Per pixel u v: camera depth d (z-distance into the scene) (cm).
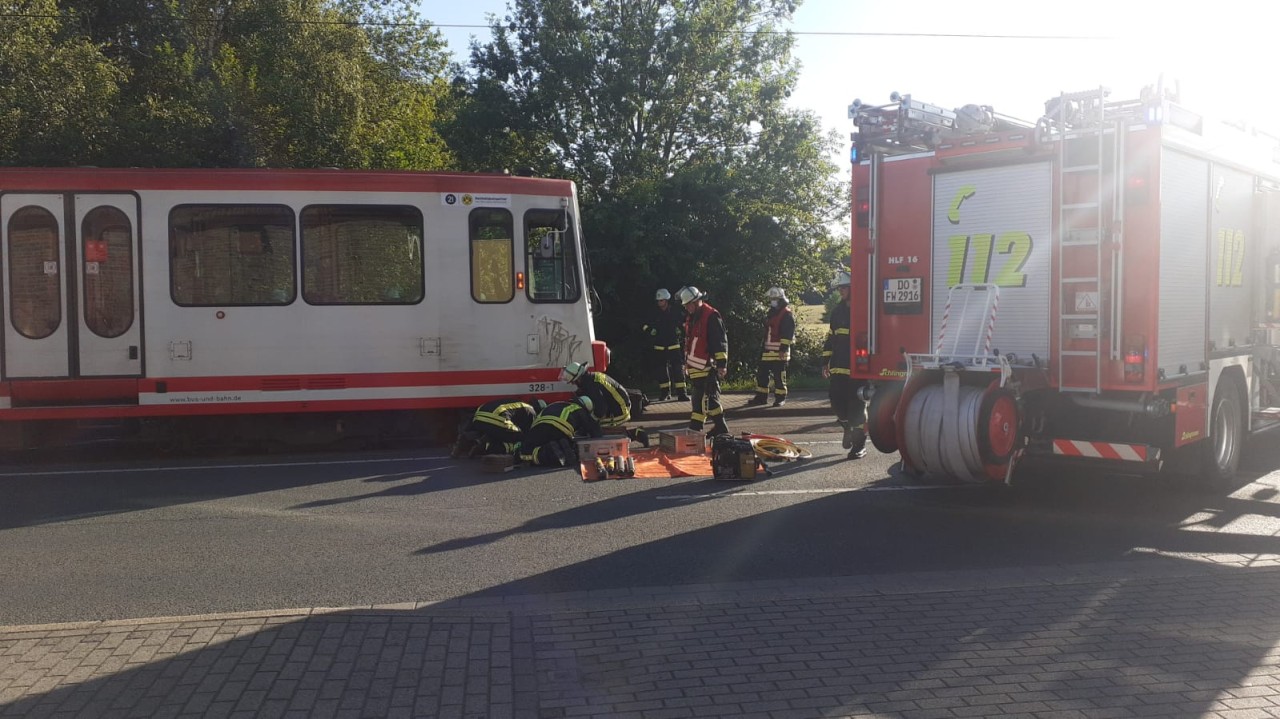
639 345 2352
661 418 1523
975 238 827
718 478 959
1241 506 850
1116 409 775
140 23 2861
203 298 1136
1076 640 501
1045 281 790
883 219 882
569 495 903
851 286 905
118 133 2322
